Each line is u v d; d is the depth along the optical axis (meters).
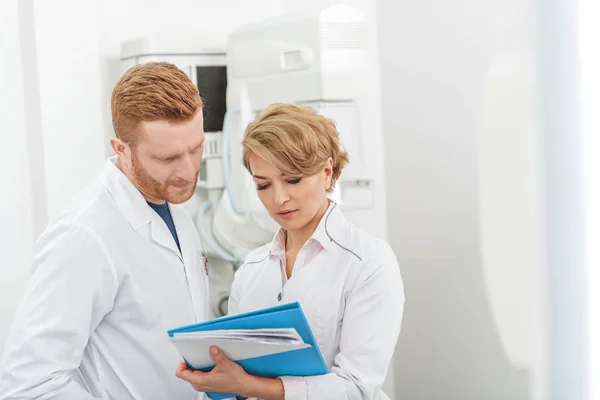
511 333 2.16
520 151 2.09
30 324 1.28
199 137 1.32
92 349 1.38
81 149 2.44
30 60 2.38
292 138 1.25
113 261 1.34
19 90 2.41
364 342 1.28
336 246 1.36
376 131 2.63
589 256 1.93
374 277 1.30
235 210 2.30
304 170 1.27
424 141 2.45
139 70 1.31
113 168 1.42
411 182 2.52
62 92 2.40
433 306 2.47
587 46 1.90
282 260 1.43
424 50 2.41
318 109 2.01
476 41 2.21
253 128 1.30
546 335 2.05
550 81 1.99
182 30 2.63
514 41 2.08
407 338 2.60
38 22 2.34
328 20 1.98
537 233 2.05
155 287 1.40
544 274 2.04
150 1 2.57
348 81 2.02
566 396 2.00
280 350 1.17
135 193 1.39
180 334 1.17
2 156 2.40
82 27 2.42
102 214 1.36
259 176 1.30
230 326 1.16
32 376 1.25
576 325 1.97
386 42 2.57
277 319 1.13
